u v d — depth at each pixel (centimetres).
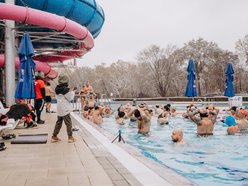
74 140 764
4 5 1311
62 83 760
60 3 1794
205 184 488
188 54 6519
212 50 6500
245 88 6550
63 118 761
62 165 504
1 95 1505
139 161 530
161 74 6562
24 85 1057
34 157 575
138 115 1076
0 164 517
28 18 1353
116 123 1450
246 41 6450
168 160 674
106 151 632
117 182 393
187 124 1413
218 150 790
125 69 8562
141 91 7206
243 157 708
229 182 499
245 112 1106
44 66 1998
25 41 1078
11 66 1439
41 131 987
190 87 2091
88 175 433
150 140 968
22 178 424
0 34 1827
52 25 1443
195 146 850
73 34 1623
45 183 397
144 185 374
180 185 377
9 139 820
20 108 846
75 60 2517
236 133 1051
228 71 2184
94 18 2144
